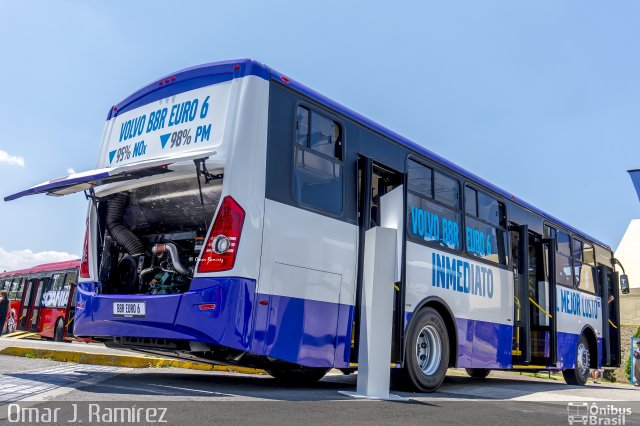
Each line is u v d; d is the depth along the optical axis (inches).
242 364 254.4
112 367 348.8
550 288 448.1
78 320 274.1
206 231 248.8
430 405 236.7
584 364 511.8
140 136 277.4
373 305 255.0
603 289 569.9
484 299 365.1
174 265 251.4
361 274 275.7
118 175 260.7
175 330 229.1
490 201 393.7
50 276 932.6
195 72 262.1
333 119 275.7
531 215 447.8
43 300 929.5
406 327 295.6
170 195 267.0
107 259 285.9
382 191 309.7
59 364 348.8
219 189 249.9
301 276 245.3
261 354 227.0
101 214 290.7
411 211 311.9
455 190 355.6
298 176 251.3
